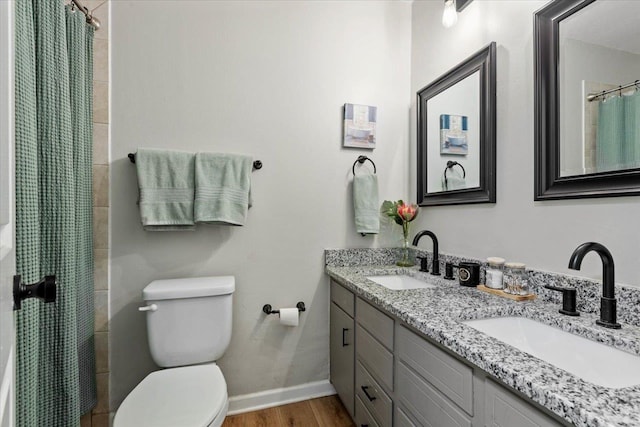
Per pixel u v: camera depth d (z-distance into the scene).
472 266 1.37
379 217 1.98
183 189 1.56
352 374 1.55
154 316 1.42
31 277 0.76
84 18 1.36
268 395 1.80
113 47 1.57
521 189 1.26
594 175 0.99
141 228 1.59
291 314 1.74
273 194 1.81
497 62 1.38
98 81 1.54
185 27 1.67
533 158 1.21
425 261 1.73
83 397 1.40
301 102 1.86
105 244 1.55
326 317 1.91
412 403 1.02
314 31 1.89
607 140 0.96
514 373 0.62
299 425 1.63
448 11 1.54
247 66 1.77
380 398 1.25
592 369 0.83
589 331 0.85
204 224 1.68
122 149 1.57
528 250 1.23
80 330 1.37
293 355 1.85
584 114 1.03
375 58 2.01
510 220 1.31
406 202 2.04
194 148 1.67
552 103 1.13
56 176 1.10
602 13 0.98
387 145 2.03
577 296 1.02
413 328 1.02
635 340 0.76
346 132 1.92
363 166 1.98
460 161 1.60
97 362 1.54
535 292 1.17
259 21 1.79
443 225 1.74
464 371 0.79
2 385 0.46
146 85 1.61
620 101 0.93
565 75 1.09
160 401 1.12
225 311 1.51
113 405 1.56
